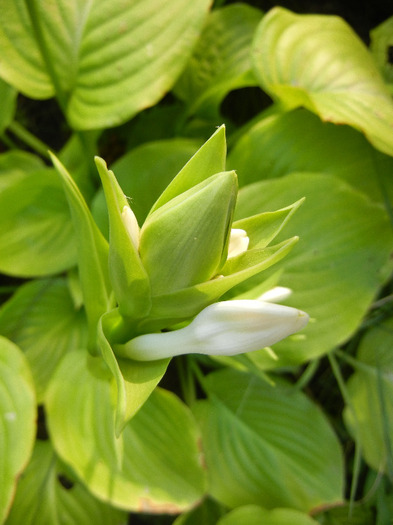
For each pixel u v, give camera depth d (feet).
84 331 1.46
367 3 1.77
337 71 1.31
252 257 0.85
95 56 1.30
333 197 1.28
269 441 1.40
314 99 1.26
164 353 0.87
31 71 1.31
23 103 1.75
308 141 1.36
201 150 0.85
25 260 1.40
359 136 1.36
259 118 1.47
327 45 1.34
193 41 1.26
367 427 1.38
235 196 0.78
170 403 1.29
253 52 1.30
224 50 1.56
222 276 0.85
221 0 1.65
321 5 1.78
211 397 1.44
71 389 1.25
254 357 1.25
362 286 1.27
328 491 1.36
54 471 1.38
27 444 1.13
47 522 1.34
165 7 1.27
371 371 1.44
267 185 1.28
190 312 0.86
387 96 1.30
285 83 1.30
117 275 0.86
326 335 1.27
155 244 0.82
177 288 0.84
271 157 1.38
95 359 1.08
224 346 0.83
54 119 1.77
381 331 1.47
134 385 0.87
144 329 0.92
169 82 1.26
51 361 1.43
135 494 1.20
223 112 1.77
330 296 1.27
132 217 0.82
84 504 1.38
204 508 1.44
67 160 1.55
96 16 1.28
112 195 0.78
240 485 1.36
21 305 1.46
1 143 1.77
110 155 1.75
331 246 1.28
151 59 1.27
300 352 1.27
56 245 1.43
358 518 1.44
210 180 0.79
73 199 0.94
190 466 1.26
